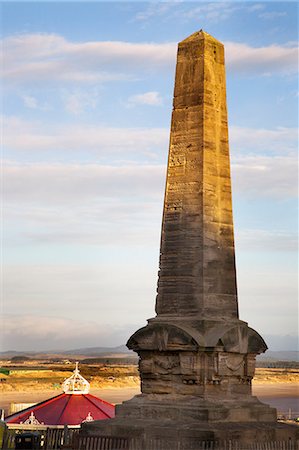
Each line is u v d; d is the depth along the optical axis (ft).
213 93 132.67
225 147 132.46
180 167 130.62
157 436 115.96
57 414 175.22
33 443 137.69
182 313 125.29
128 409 123.24
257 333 126.52
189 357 121.29
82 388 187.52
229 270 128.36
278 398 518.37
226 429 115.24
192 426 115.75
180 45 135.03
